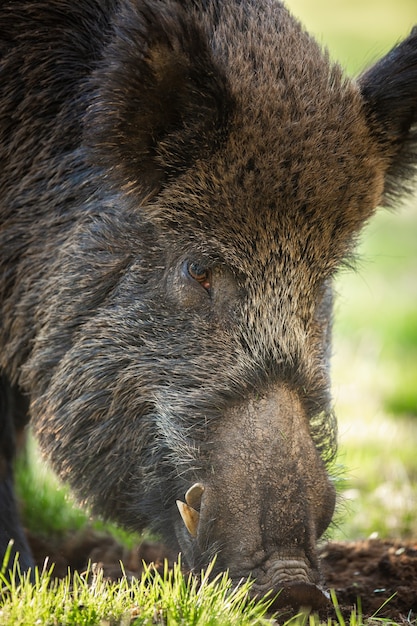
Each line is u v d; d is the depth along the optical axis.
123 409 9.29
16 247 10.48
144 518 9.52
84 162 9.98
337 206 8.92
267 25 9.66
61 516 13.04
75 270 9.69
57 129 10.26
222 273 8.87
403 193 10.76
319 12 68.12
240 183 8.71
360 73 10.34
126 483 9.48
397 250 34.31
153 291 9.16
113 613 7.84
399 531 13.19
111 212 9.58
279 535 7.93
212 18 9.62
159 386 9.02
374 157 9.35
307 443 8.30
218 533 8.12
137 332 9.18
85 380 9.50
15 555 10.16
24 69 10.36
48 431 9.95
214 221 8.80
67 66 10.25
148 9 8.68
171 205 8.97
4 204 10.52
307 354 8.77
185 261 8.97
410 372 22.03
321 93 9.11
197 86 8.66
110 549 12.05
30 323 10.39
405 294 30.66
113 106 8.78
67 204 10.12
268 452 8.20
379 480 15.16
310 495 8.09
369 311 28.14
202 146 8.80
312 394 8.75
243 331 8.73
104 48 9.73
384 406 19.69
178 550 9.16
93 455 9.56
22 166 10.46
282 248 8.80
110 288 9.45
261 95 8.85
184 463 8.72
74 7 10.27
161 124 8.88
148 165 8.96
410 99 9.88
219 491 8.23
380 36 59.03
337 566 11.23
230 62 9.09
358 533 13.05
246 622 7.68
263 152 8.70
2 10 10.41
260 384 8.55
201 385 8.73
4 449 10.88
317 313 9.37
